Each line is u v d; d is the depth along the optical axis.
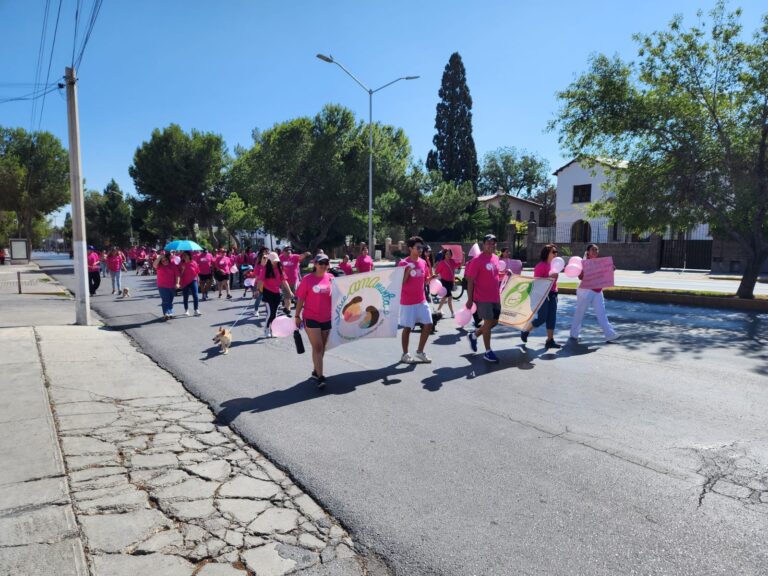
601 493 3.57
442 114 46.59
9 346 8.32
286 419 5.07
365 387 6.15
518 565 2.79
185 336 9.76
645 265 30.52
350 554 2.94
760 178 12.88
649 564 2.79
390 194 31.72
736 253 27.55
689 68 13.38
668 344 8.53
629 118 13.81
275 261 9.68
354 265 13.17
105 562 2.80
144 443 4.50
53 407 5.39
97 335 9.68
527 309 8.20
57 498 3.44
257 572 2.76
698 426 4.82
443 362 7.36
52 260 59.47
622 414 5.15
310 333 6.09
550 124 15.49
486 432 4.70
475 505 3.43
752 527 3.14
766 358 7.52
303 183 29.84
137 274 31.33
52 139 50.56
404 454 4.24
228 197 42.81
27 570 2.67
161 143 41.50
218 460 4.18
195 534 3.11
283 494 3.63
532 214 62.75
